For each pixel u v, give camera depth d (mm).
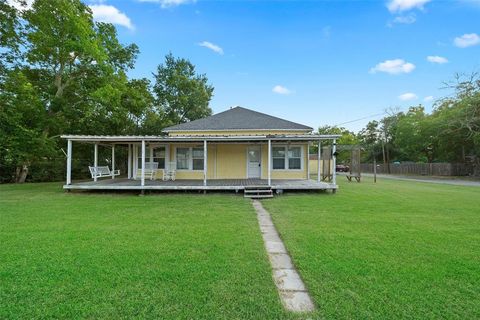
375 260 3924
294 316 2551
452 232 5480
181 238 5004
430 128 27547
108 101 17938
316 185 11859
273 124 15398
